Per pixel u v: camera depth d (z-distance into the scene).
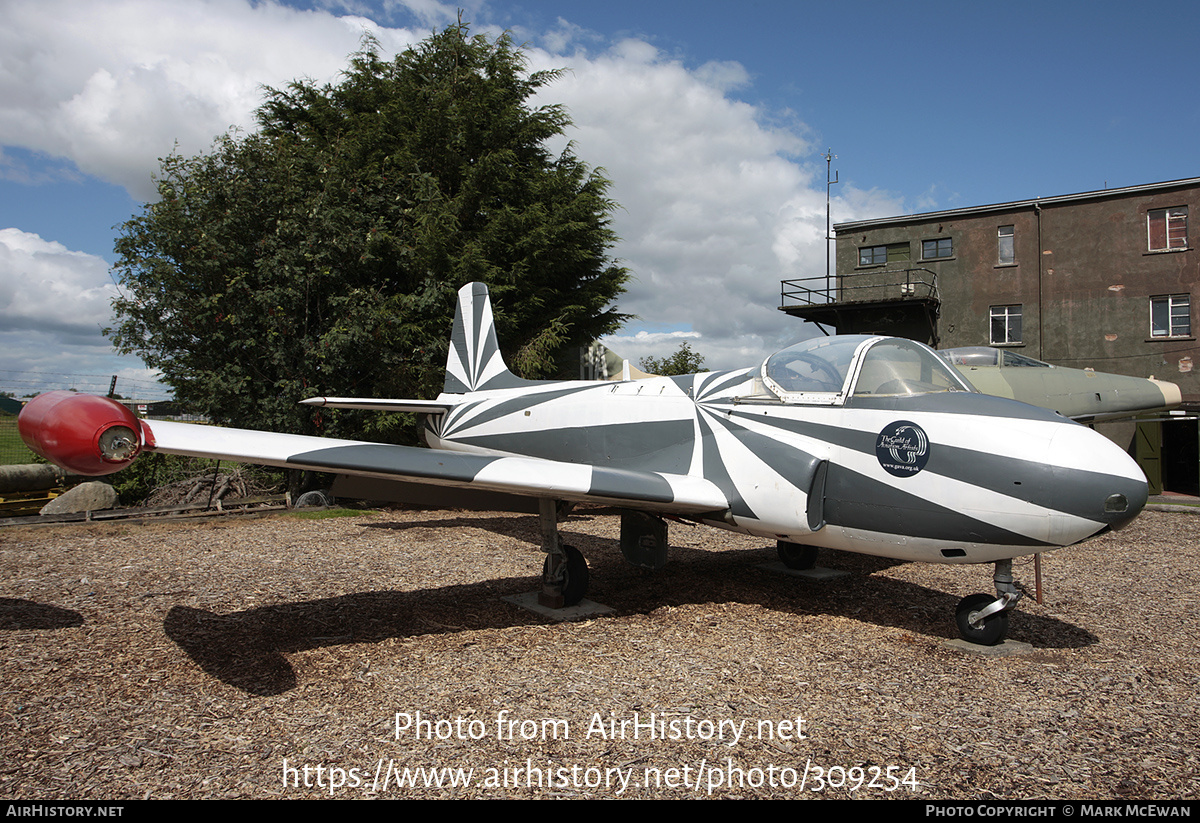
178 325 9.75
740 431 4.84
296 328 10.19
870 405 4.20
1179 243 16.58
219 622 4.48
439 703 3.20
